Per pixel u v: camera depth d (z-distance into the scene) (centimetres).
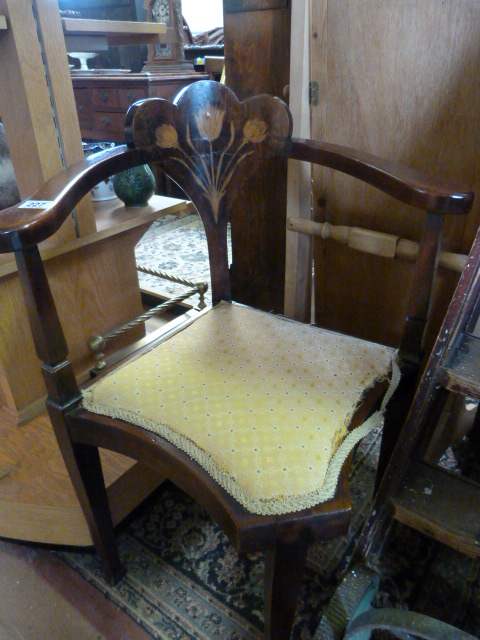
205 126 79
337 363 71
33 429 104
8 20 79
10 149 94
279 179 111
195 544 93
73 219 97
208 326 81
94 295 114
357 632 62
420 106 85
